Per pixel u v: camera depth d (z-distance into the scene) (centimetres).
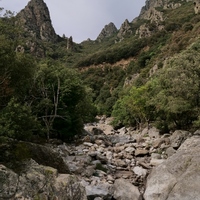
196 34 8319
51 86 2594
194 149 1278
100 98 11038
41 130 1955
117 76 12950
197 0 14638
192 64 2480
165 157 2034
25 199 782
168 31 13962
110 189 1269
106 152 2262
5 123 1148
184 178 1075
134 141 3123
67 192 912
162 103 2956
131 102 4403
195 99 2495
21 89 1681
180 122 2953
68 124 2698
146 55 11688
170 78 2717
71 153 2061
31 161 980
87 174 1519
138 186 1355
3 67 1387
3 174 792
